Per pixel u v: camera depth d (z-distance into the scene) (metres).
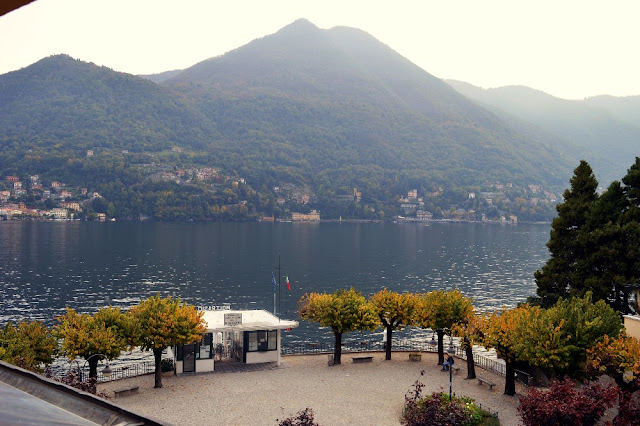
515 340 40.38
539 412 31.30
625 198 57.19
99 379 54.25
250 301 124.31
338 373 49.38
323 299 52.88
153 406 39.81
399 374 49.19
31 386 4.37
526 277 168.50
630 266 52.41
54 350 45.78
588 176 60.22
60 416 3.41
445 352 58.50
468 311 50.62
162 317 43.56
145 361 70.31
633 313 50.16
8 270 160.50
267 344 52.06
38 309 110.31
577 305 42.06
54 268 167.25
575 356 39.59
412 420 34.97
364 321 51.81
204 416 37.88
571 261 58.56
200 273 165.75
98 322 45.25
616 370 35.28
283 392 43.56
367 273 172.50
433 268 186.75
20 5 2.90
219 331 48.88
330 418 37.84
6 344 42.19
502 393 43.81
